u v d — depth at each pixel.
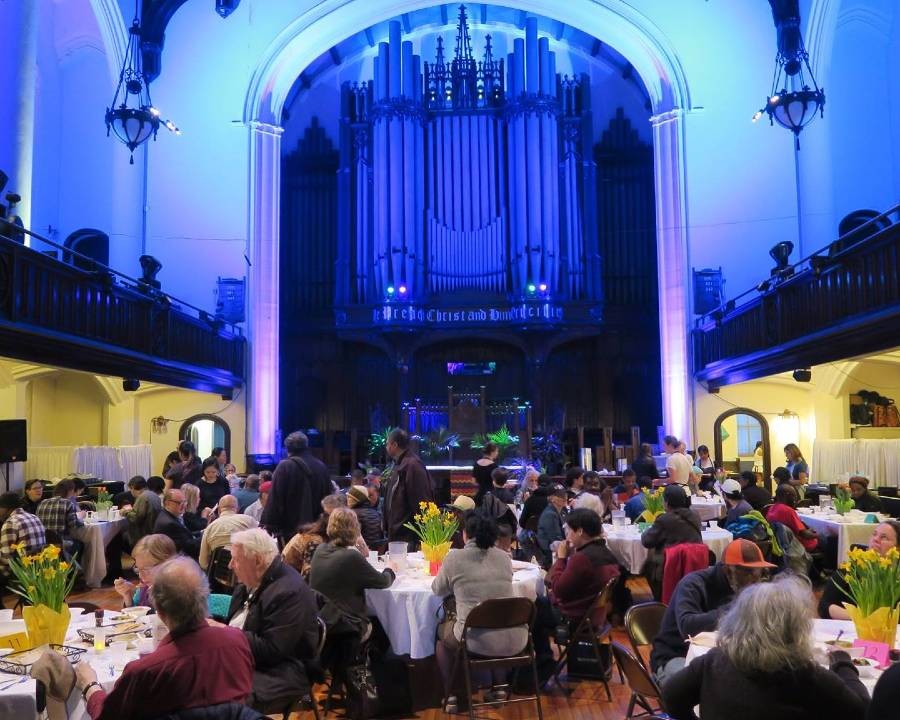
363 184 20.11
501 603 5.14
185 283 17.78
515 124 19.83
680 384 17.33
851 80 16.66
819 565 9.52
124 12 16.84
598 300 19.58
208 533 6.66
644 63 18.45
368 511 7.05
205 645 3.17
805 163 17.08
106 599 9.17
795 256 17.12
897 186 16.28
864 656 3.72
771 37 17.69
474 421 17.00
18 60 11.66
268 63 18.23
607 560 6.09
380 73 19.98
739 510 8.09
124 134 14.68
